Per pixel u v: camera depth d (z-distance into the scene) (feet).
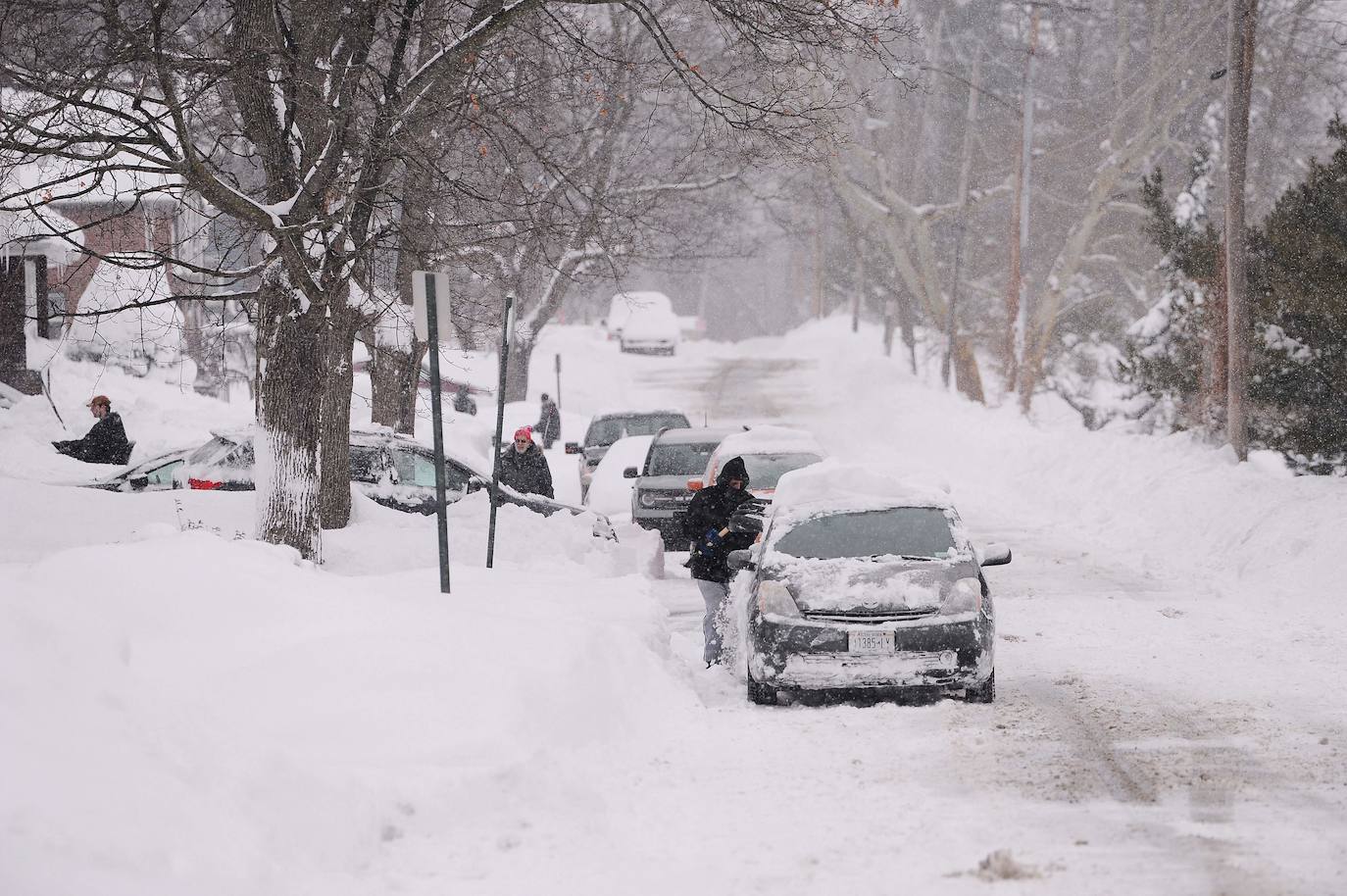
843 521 122.83
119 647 76.33
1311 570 169.27
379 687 85.20
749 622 113.91
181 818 61.41
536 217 179.32
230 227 153.69
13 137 123.34
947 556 116.88
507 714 86.07
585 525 187.52
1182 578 181.37
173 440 268.00
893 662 109.29
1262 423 261.44
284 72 136.26
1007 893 61.98
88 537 156.15
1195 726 97.76
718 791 82.99
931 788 82.58
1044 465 310.45
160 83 120.67
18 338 305.94
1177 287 320.70
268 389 143.23
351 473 192.54
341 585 100.17
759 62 175.22
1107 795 79.92
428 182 153.69
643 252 250.16
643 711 103.86
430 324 120.16
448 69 144.05
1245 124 243.19
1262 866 65.36
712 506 128.67
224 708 78.59
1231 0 243.40
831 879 65.21
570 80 174.50
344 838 68.13
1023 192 495.82
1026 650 133.59
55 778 60.08
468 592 120.47
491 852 69.56
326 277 138.82
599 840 72.02
